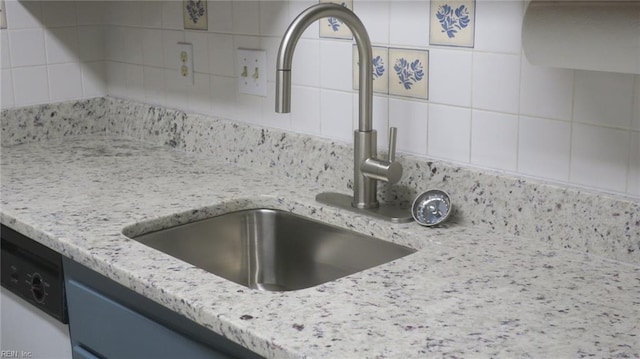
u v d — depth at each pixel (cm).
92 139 243
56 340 171
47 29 238
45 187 189
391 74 172
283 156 196
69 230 156
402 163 169
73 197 180
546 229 146
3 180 195
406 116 171
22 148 232
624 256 136
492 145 156
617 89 135
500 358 103
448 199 156
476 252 142
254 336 110
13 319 186
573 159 144
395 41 169
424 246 150
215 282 129
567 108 143
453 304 120
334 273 169
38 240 158
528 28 122
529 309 118
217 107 217
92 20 247
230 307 119
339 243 167
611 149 138
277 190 184
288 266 179
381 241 159
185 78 225
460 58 158
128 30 241
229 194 181
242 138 206
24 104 237
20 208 171
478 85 156
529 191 148
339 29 179
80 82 248
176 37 224
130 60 243
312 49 187
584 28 115
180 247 170
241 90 208
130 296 142
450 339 108
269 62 198
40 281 168
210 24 213
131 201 176
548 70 144
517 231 151
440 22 160
